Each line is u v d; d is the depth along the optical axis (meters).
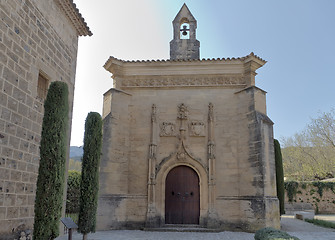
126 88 18.89
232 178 17.09
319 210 32.34
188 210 17.17
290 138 47.44
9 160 9.08
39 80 11.47
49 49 11.92
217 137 17.80
